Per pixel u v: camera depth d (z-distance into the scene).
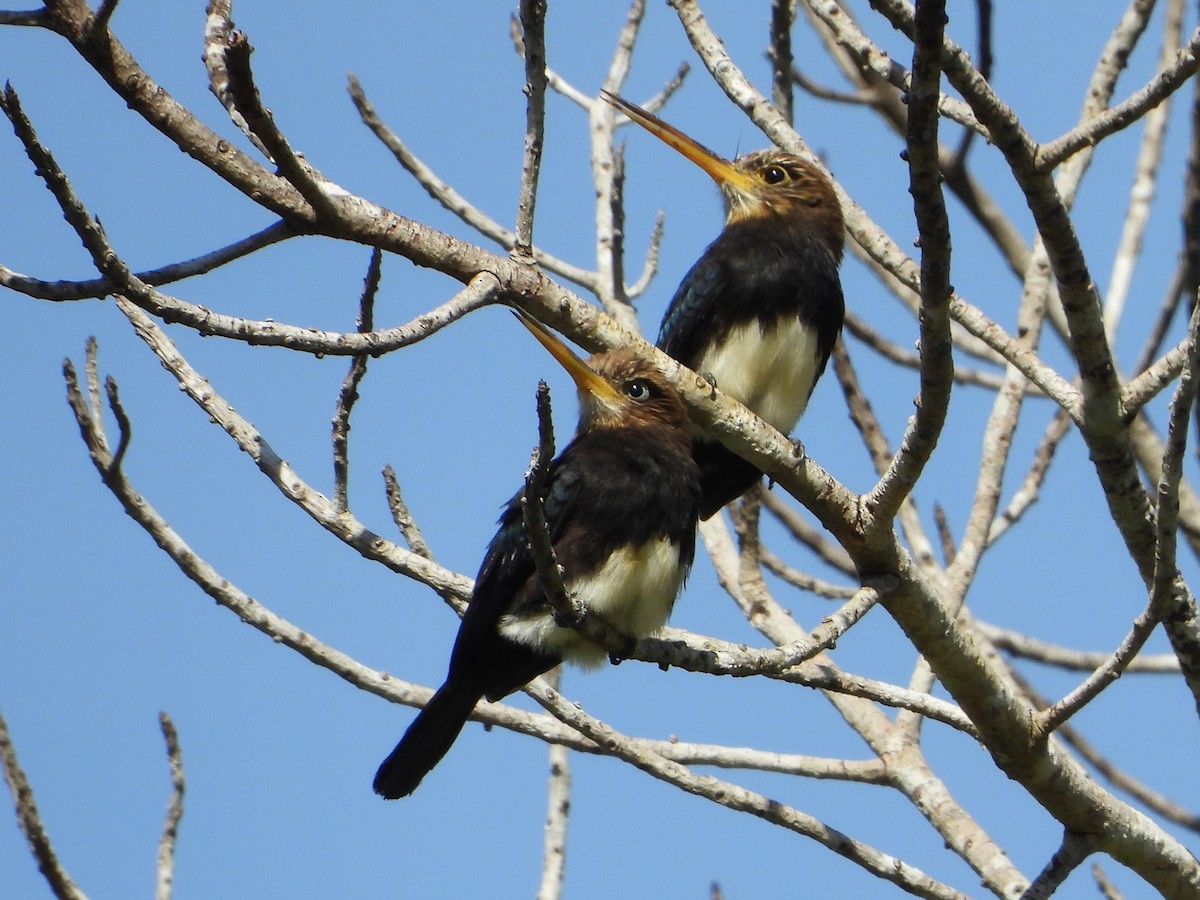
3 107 7.50
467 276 10.16
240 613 11.11
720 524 14.06
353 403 10.57
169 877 10.85
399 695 11.38
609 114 15.41
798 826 11.03
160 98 9.26
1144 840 11.15
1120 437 10.36
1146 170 15.68
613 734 11.12
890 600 10.71
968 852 11.66
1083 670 15.48
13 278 8.21
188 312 8.28
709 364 14.03
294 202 9.59
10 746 10.43
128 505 10.94
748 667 10.09
